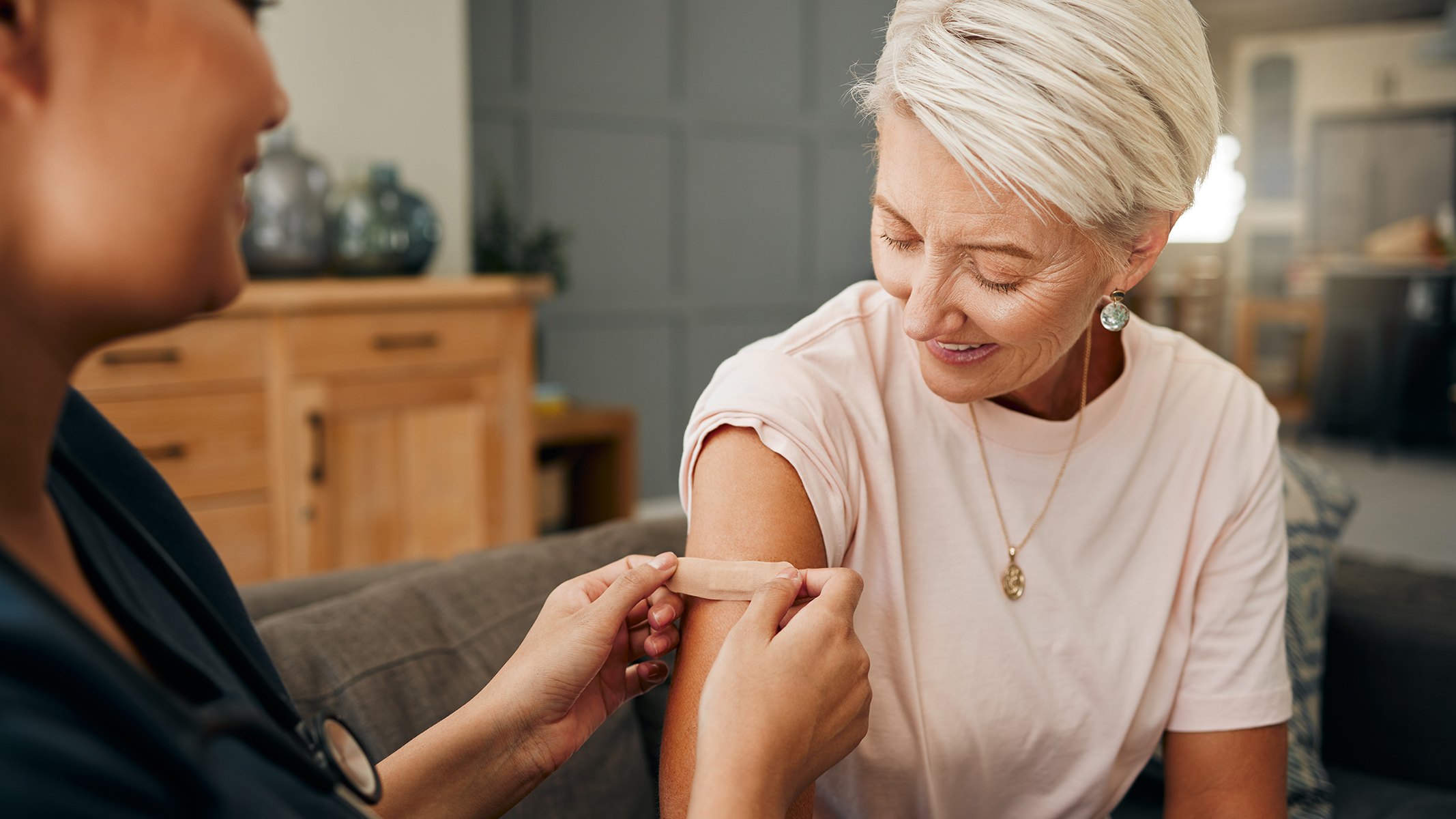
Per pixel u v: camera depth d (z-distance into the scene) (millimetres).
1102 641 1000
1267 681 1016
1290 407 6980
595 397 4789
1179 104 864
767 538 889
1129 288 932
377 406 2771
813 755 792
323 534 2701
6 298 535
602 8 4586
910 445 979
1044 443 985
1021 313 877
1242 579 1021
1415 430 6730
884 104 873
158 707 491
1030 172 832
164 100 542
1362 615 1581
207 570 735
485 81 4312
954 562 978
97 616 601
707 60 4934
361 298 2682
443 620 1165
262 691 695
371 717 1060
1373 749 1565
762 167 5176
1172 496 1020
